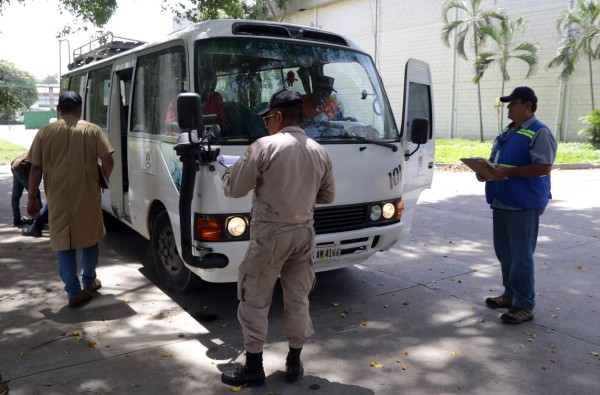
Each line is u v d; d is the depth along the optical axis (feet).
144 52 18.67
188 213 14.38
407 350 14.15
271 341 14.64
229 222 14.25
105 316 16.19
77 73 28.30
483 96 82.12
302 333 12.39
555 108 75.15
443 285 19.21
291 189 11.50
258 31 16.71
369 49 97.04
